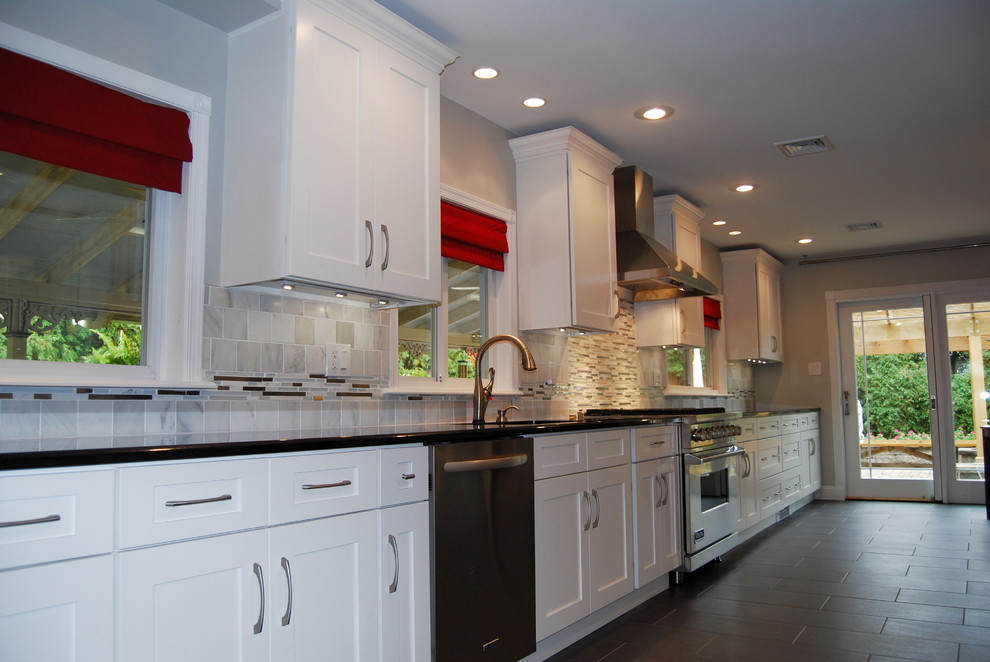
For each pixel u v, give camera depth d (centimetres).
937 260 698
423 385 342
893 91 359
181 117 240
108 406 214
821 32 303
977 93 361
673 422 400
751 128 404
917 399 709
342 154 250
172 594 162
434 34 298
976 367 682
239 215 244
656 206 514
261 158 240
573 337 452
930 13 289
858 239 673
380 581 212
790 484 615
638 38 305
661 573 370
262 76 243
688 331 539
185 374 233
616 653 291
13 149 199
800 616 337
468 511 244
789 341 759
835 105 374
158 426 225
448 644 231
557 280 385
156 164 232
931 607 348
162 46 235
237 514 176
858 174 484
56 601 143
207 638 168
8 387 193
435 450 233
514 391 382
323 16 247
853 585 390
